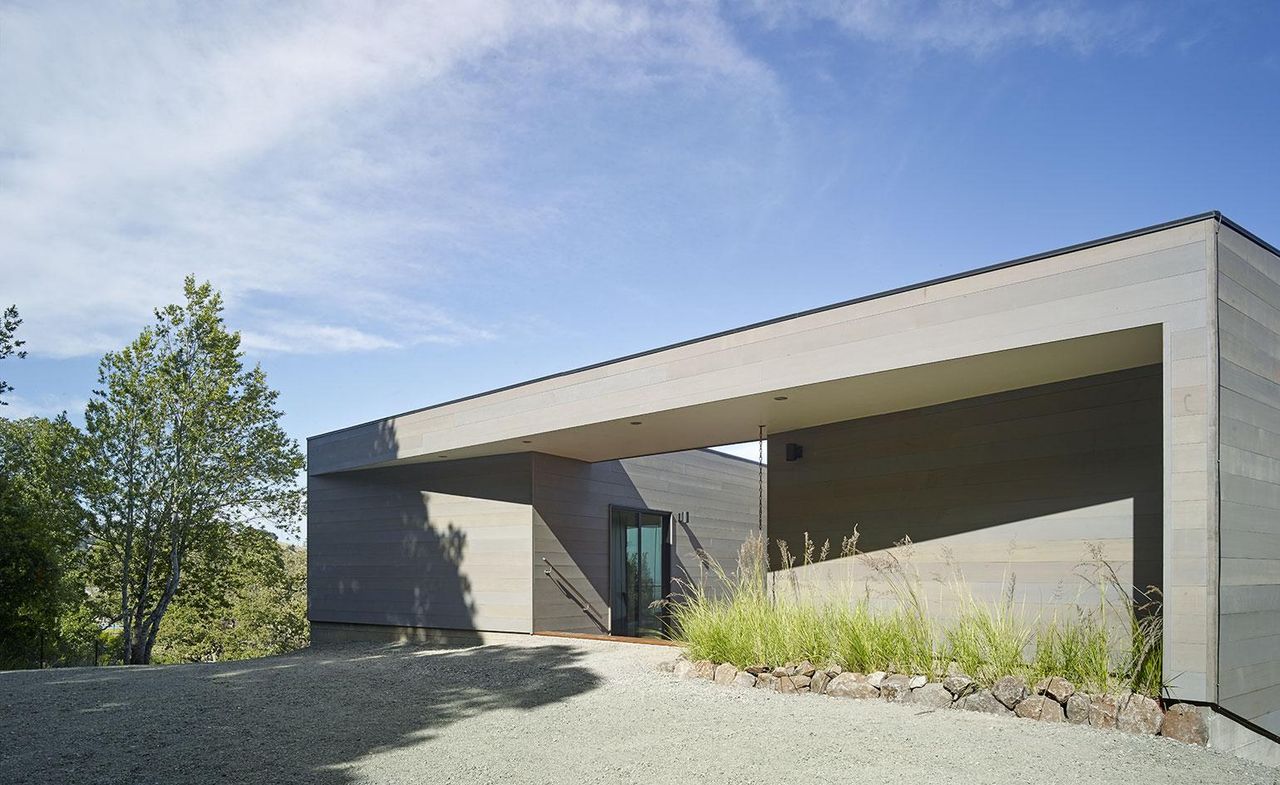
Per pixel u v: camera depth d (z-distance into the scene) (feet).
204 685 24.57
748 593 27.09
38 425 63.93
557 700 21.85
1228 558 17.93
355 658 33.81
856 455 30.53
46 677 26.99
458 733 18.10
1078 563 23.82
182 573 63.10
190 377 58.44
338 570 46.37
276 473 60.49
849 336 24.06
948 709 20.04
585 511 41.81
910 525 28.50
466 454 39.68
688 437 34.76
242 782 14.42
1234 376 18.65
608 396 30.81
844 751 16.28
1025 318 20.74
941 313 22.26
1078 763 15.44
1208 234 18.20
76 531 55.11
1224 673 17.57
